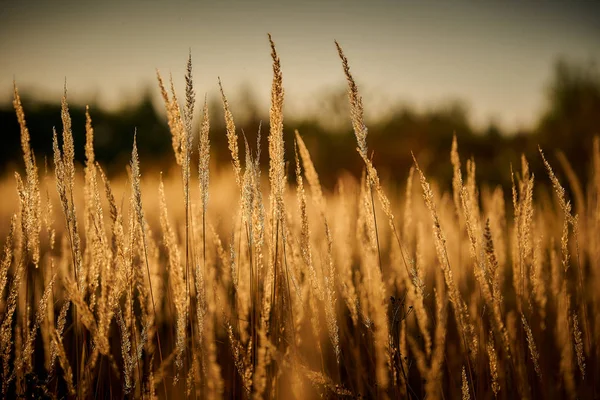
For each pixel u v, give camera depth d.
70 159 1.54
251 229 1.56
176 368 1.60
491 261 1.51
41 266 1.75
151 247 1.68
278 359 1.53
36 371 1.71
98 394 1.64
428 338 1.57
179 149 1.60
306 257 1.56
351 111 1.52
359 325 1.67
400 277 1.76
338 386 1.54
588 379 1.63
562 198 1.56
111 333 1.73
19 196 1.57
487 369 1.63
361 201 1.68
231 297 1.69
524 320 1.56
